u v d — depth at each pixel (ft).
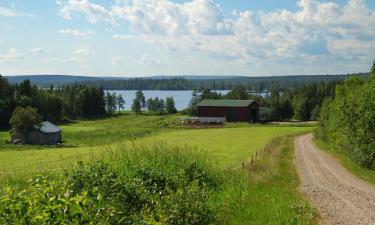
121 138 249.55
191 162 63.98
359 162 111.04
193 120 392.27
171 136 252.01
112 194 38.88
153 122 405.39
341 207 57.62
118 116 574.97
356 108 110.93
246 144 203.10
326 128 186.09
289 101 451.12
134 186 42.29
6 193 23.13
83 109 559.79
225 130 299.58
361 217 51.67
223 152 165.78
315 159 132.26
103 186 40.01
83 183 40.52
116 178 43.39
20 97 447.42
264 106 479.82
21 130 266.57
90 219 20.81
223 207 47.57
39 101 475.31
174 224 37.14
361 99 106.42
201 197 44.04
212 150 173.78
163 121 410.31
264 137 245.65
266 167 102.47
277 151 157.07
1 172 107.65
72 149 199.62
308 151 159.53
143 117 528.63
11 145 240.73
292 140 214.07
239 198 53.78
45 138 266.57
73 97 563.89
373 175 95.81
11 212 20.29
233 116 396.57
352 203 61.16
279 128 314.35
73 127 380.99
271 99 485.97
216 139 232.12
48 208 20.24
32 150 200.54
